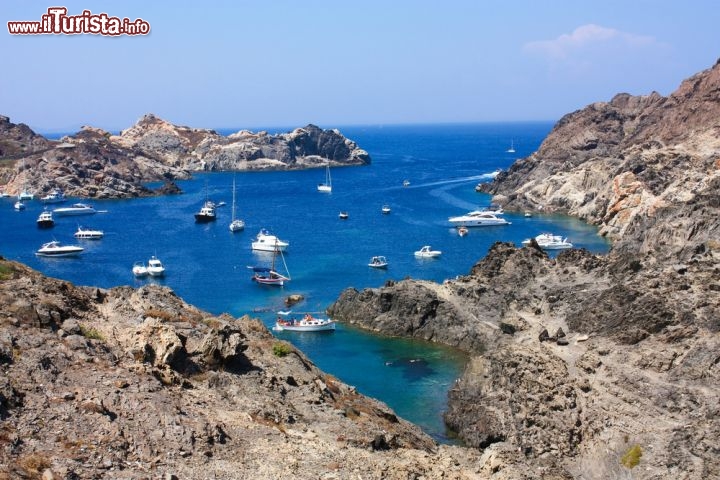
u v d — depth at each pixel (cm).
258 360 5112
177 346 4347
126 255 15612
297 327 9994
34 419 3142
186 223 19938
